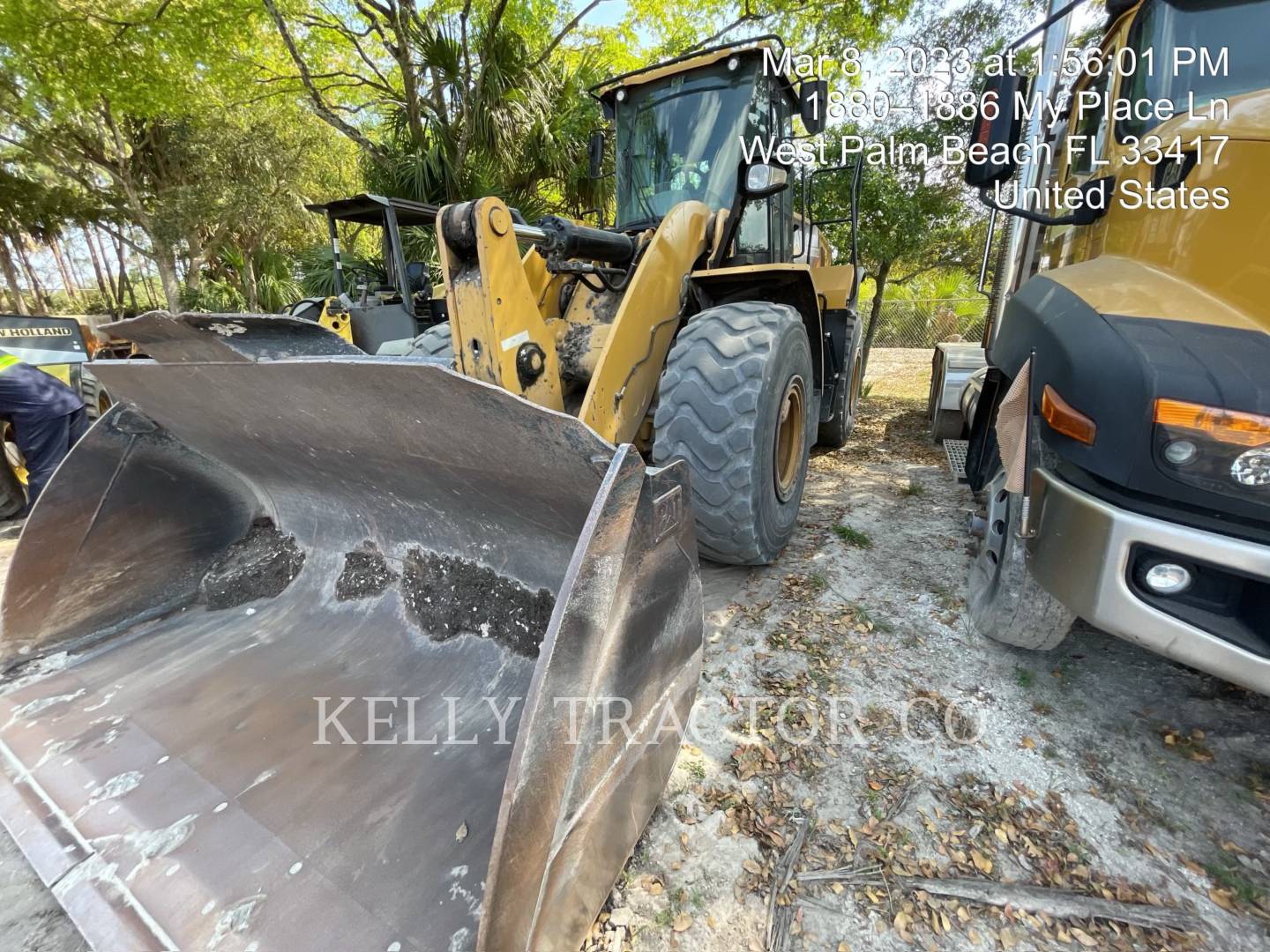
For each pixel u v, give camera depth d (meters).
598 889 1.13
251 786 1.38
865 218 7.52
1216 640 1.22
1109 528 1.32
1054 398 1.51
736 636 2.31
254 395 1.60
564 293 2.86
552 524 1.47
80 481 1.88
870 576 2.72
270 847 1.24
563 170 8.52
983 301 14.47
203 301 13.75
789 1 8.64
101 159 12.70
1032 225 2.85
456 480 1.51
